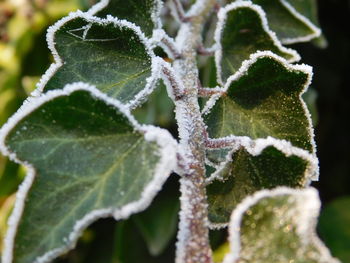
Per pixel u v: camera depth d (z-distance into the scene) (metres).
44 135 0.13
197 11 0.20
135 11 0.18
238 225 0.12
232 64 0.19
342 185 0.29
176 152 0.13
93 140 0.13
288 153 0.14
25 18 0.30
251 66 0.16
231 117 0.16
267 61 0.15
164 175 0.12
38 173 0.13
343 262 0.25
